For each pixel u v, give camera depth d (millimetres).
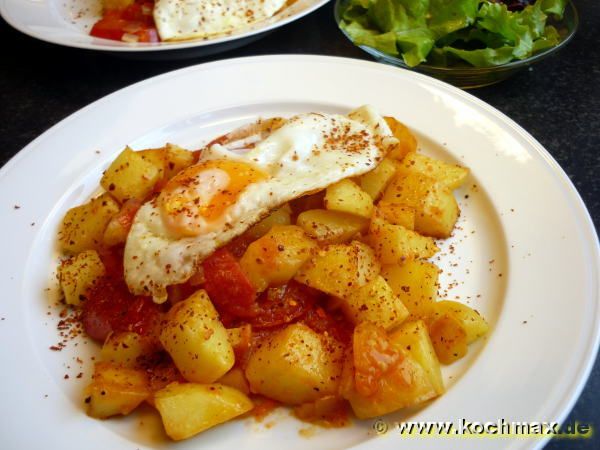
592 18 388
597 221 258
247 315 213
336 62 313
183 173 239
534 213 239
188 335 190
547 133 306
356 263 216
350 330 213
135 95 305
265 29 340
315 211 232
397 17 334
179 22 369
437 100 292
